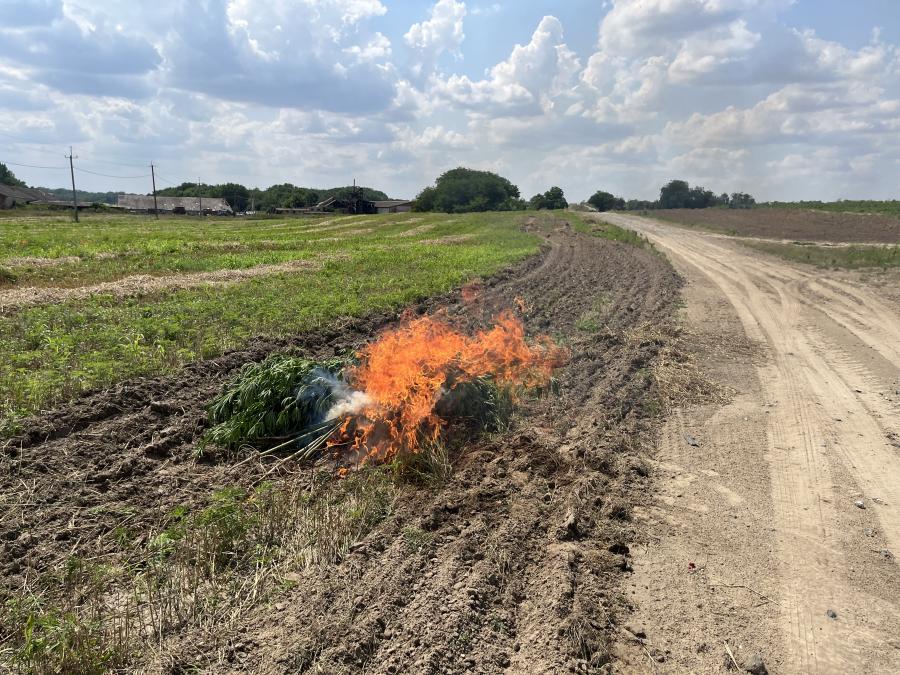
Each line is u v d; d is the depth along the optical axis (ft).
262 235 131.44
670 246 125.18
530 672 13.46
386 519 19.17
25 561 16.57
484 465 22.85
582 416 28.12
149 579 15.44
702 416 29.50
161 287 53.36
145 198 335.26
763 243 128.26
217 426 24.68
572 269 81.10
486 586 16.11
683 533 19.38
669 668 13.97
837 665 14.24
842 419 29.40
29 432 23.15
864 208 219.00
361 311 46.73
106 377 28.71
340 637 14.07
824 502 21.57
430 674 13.19
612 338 42.22
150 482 21.02
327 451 23.49
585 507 20.27
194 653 13.60
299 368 25.52
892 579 17.43
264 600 15.43
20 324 37.42
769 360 39.83
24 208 251.80
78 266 67.41
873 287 70.33
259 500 19.65
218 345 35.19
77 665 12.84
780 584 17.04
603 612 15.49
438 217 224.12
